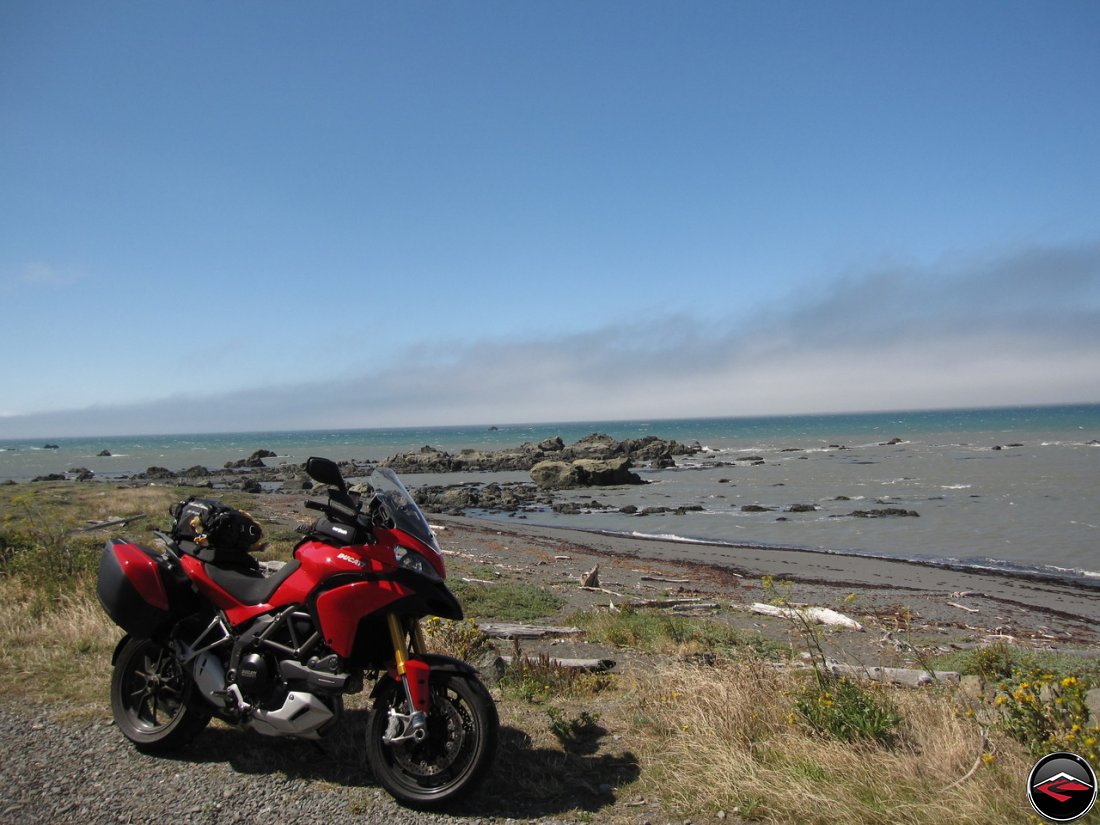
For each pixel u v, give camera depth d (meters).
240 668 4.29
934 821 3.71
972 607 17.95
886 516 34.88
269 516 27.77
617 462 55.91
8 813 3.85
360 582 4.06
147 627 4.64
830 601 18.12
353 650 4.18
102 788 4.16
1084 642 14.65
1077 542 27.27
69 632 7.22
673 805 4.06
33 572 9.66
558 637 11.00
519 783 4.33
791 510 38.25
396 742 4.03
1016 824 3.67
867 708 5.06
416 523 4.32
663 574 21.52
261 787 4.20
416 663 4.03
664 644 10.45
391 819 3.87
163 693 4.80
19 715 5.24
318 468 4.18
